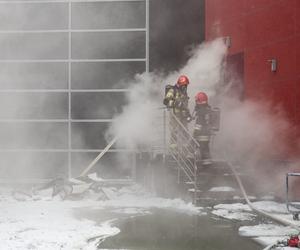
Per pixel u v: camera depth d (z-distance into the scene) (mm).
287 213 17188
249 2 22344
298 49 19391
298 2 19422
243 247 12945
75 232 14586
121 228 15352
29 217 17094
